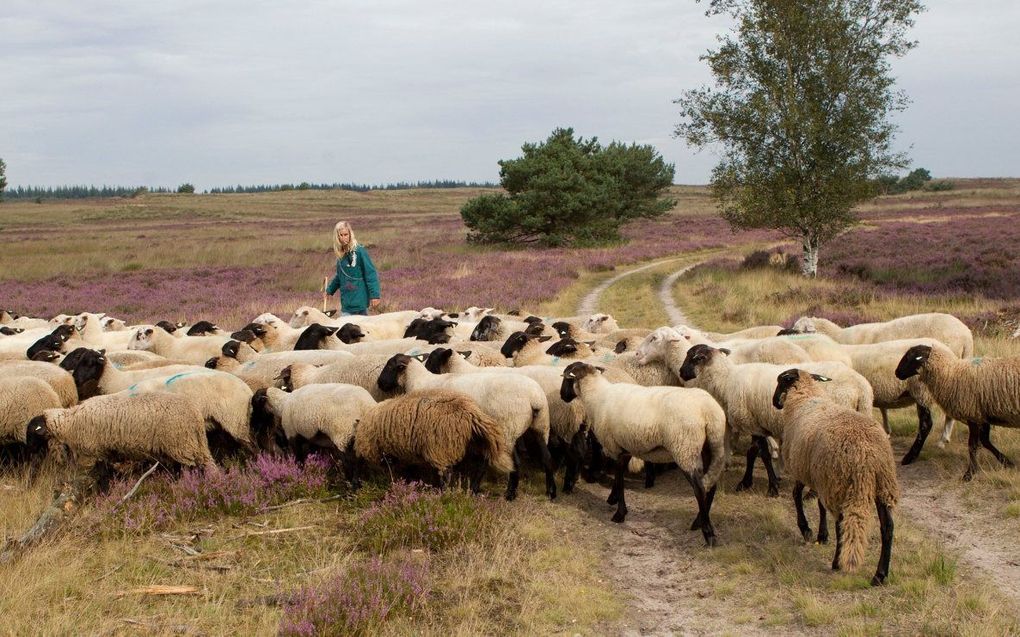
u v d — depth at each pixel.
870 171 33.28
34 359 12.69
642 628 6.45
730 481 9.88
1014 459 9.53
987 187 137.12
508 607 6.70
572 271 38.44
